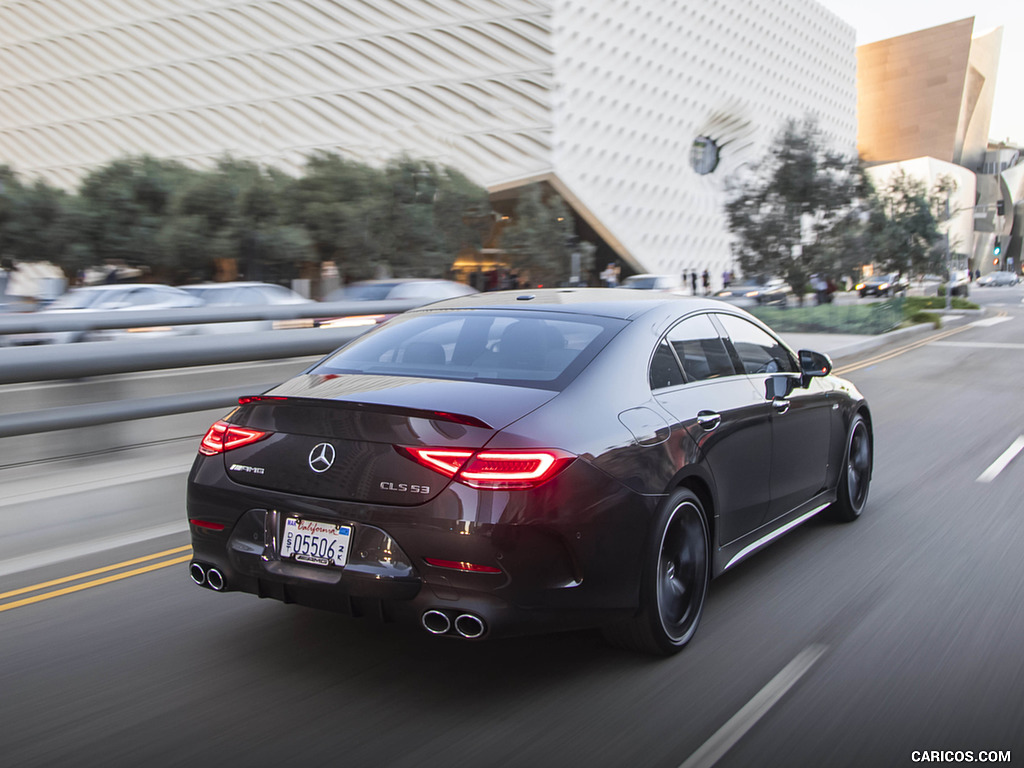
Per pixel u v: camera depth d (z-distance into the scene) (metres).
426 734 2.83
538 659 3.42
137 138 62.06
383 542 2.96
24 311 18.92
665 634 3.39
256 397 3.34
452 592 2.89
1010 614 3.94
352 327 9.71
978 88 138.12
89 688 3.18
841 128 84.38
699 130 62.75
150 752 2.71
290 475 3.14
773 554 4.87
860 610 3.98
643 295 4.25
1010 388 12.94
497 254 43.94
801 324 24.31
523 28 51.03
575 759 2.67
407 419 3.02
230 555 3.26
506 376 3.35
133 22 61.09
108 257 35.00
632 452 3.23
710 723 2.90
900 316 26.19
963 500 6.16
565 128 51.53
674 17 59.84
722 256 65.19
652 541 3.26
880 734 2.83
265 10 56.75
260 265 33.56
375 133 54.62
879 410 10.84
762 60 70.31
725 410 3.88
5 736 2.81
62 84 64.44
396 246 36.56
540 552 2.90
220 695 3.12
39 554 4.85
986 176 143.12
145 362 7.15
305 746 2.75
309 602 3.13
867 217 30.14
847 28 84.81
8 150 67.56
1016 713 2.98
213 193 33.44
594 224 54.69
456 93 52.62
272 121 57.22
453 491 2.88
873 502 6.13
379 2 53.97
